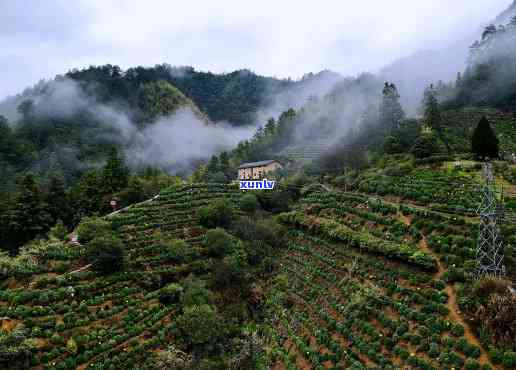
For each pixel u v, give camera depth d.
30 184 75.00
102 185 88.81
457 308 33.59
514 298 29.95
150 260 56.50
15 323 40.47
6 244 69.19
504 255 36.56
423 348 32.00
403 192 57.34
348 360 35.75
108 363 40.12
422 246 43.19
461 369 28.88
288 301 50.00
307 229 61.94
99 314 44.84
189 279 53.97
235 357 43.00
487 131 61.91
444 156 68.06
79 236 59.19
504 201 47.19
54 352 38.69
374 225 51.72
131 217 67.81
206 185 86.25
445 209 48.81
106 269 51.91
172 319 48.09
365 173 72.06
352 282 44.88
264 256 61.44
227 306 51.91
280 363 41.16
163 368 40.00
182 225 68.56
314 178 83.44
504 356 27.34
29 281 48.00
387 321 36.56
